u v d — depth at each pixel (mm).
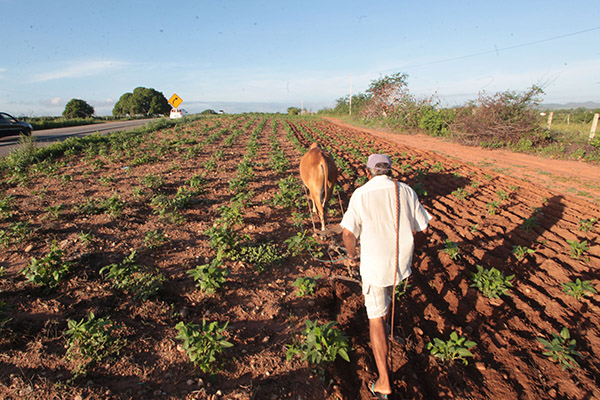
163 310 3980
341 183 9758
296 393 3014
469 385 3223
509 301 4496
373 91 32875
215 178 9844
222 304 4203
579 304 4457
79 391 2881
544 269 5293
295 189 8258
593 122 15906
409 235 2980
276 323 3951
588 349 3736
